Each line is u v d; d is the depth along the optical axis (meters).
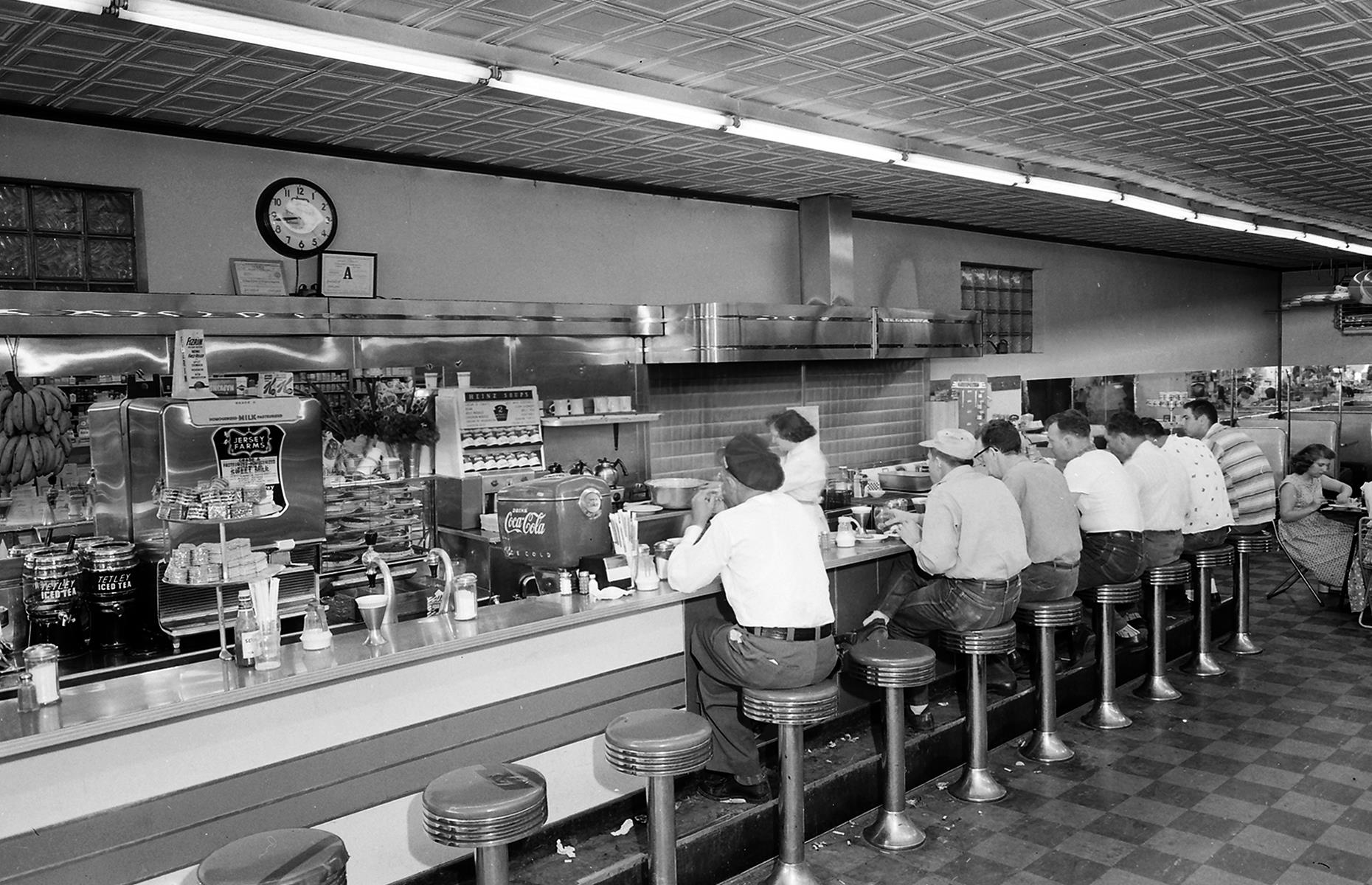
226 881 2.66
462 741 3.81
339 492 5.97
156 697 3.15
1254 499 7.52
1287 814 4.73
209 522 4.06
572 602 4.26
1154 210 9.19
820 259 8.89
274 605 3.51
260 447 4.55
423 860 3.71
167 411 4.29
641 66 5.03
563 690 4.12
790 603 4.03
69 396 5.14
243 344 5.66
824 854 4.49
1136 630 7.25
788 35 4.61
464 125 5.81
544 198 7.33
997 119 6.35
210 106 5.27
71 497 5.24
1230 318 15.80
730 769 4.43
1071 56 5.06
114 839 3.02
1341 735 5.71
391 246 6.50
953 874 4.27
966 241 10.88
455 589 4.05
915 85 5.52
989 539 4.93
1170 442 7.14
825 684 4.14
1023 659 6.47
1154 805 4.88
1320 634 7.90
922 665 4.48
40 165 5.18
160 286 5.59
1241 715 6.10
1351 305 16.23
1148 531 6.41
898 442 9.82
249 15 3.79
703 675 4.43
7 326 4.83
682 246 8.28
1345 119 6.48
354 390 6.16
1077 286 12.55
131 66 4.57
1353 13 4.52
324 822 3.47
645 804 4.39
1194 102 6.00
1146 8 4.40
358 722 3.54
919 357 9.13
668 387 7.89
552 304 6.97
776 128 5.86
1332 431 10.52
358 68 4.66
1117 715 5.99
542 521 4.39
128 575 4.20
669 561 4.25
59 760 2.91
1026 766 5.43
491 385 6.83
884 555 5.54
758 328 7.53
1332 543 8.53
